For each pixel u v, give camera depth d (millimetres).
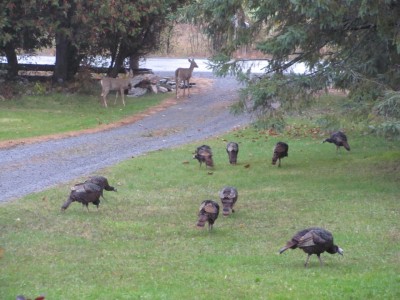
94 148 26234
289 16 20234
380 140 25922
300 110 20797
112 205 17781
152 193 19250
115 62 41719
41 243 14367
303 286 11508
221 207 17562
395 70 19578
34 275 12273
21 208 17203
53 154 24938
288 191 19219
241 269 12656
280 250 12820
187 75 40938
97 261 13203
